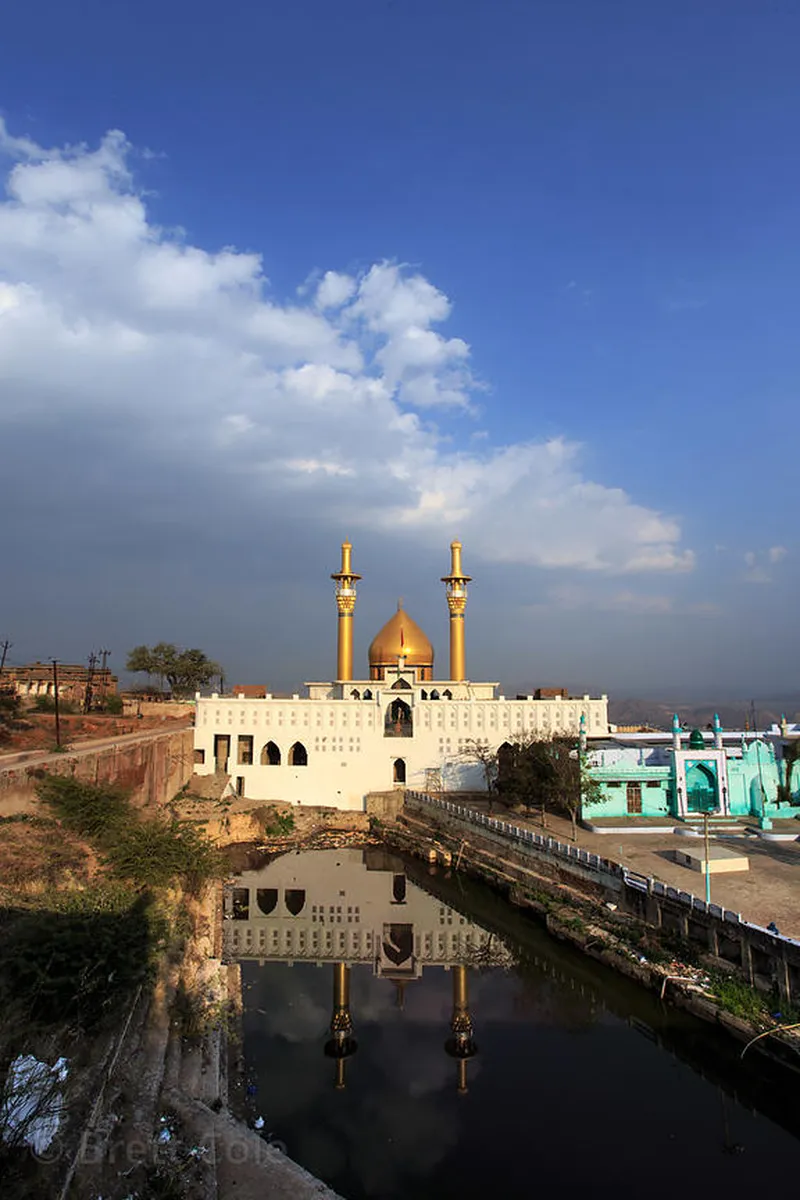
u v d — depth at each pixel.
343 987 42.56
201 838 63.41
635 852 53.66
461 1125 28.31
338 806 87.44
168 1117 23.08
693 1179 25.22
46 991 22.88
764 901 41.22
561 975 44.72
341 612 102.56
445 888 62.22
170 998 32.47
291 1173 22.22
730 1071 32.06
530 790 66.06
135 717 108.38
